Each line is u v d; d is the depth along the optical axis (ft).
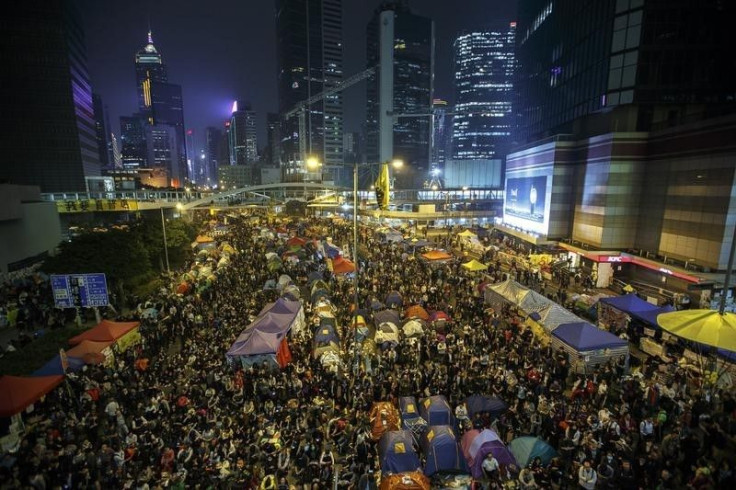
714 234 101.76
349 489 39.22
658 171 123.44
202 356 64.08
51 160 332.80
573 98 169.48
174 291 101.60
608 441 42.83
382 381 56.95
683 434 42.47
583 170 148.56
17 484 38.63
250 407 52.42
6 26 308.60
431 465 40.55
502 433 46.03
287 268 123.95
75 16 361.92
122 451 43.57
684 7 130.72
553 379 58.34
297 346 69.46
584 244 146.10
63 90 329.93
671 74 133.80
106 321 70.49
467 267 107.24
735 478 33.73
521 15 236.84
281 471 39.65
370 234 194.18
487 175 412.16
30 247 129.80
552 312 71.26
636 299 76.18
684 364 58.65
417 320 72.95
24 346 70.38
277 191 494.18
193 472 40.81
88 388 55.16
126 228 132.36
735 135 96.07
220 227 213.66
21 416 53.36
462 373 55.77
